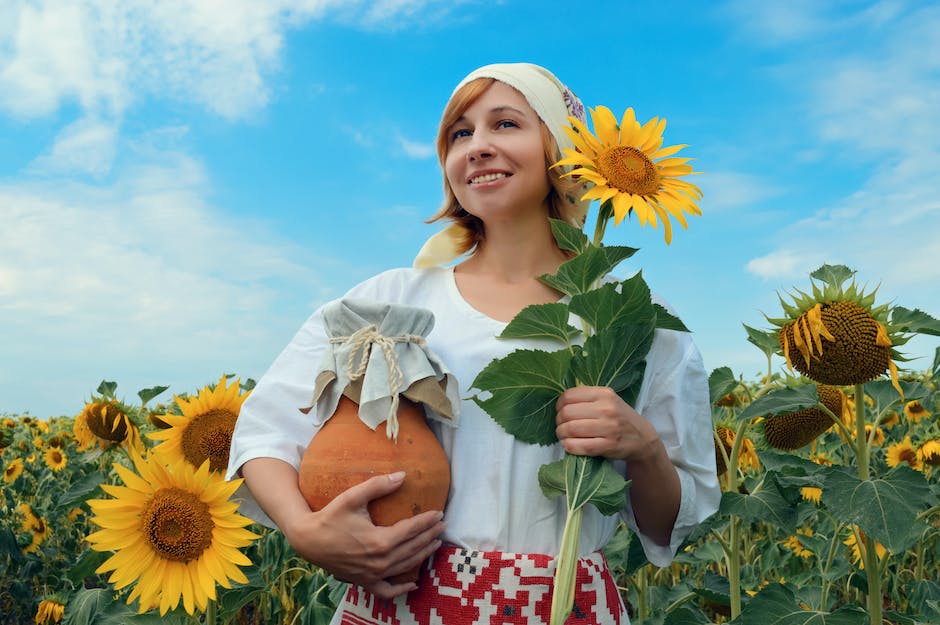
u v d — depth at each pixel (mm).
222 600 2541
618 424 1686
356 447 1716
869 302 2049
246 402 2021
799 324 2086
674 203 1878
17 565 4500
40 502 5277
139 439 3268
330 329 1906
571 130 1980
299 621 2926
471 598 1689
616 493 1612
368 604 1812
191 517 2080
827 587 3016
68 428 6602
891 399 2314
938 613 2859
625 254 1825
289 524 1702
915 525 1804
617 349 1731
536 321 1768
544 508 1780
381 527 1635
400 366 1778
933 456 3775
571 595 1518
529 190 2047
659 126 2066
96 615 2658
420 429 1784
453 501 1810
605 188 1871
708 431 2127
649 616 3201
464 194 2105
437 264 2268
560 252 2199
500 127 2059
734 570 2623
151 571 2080
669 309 2146
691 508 1986
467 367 1906
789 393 2131
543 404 1751
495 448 1823
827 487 1943
